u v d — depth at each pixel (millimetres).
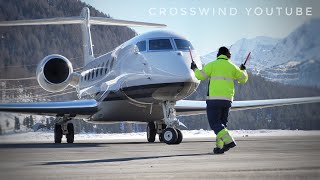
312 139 50844
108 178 14781
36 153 26109
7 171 16812
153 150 27875
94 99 45906
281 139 50969
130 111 42250
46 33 163875
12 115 119312
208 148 29781
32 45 160375
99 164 19141
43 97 135750
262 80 135125
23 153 26219
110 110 43188
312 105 97938
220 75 25188
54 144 41750
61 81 47000
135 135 86562
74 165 18797
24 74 140875
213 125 24953
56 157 22828
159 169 17109
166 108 38438
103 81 44938
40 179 14773
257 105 47938
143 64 38469
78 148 31359
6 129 116438
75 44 167500
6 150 29688
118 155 23844
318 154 23594
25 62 156625
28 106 42812
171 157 22312
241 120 131500
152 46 38688
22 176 15438
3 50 156250
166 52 37812
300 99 48375
